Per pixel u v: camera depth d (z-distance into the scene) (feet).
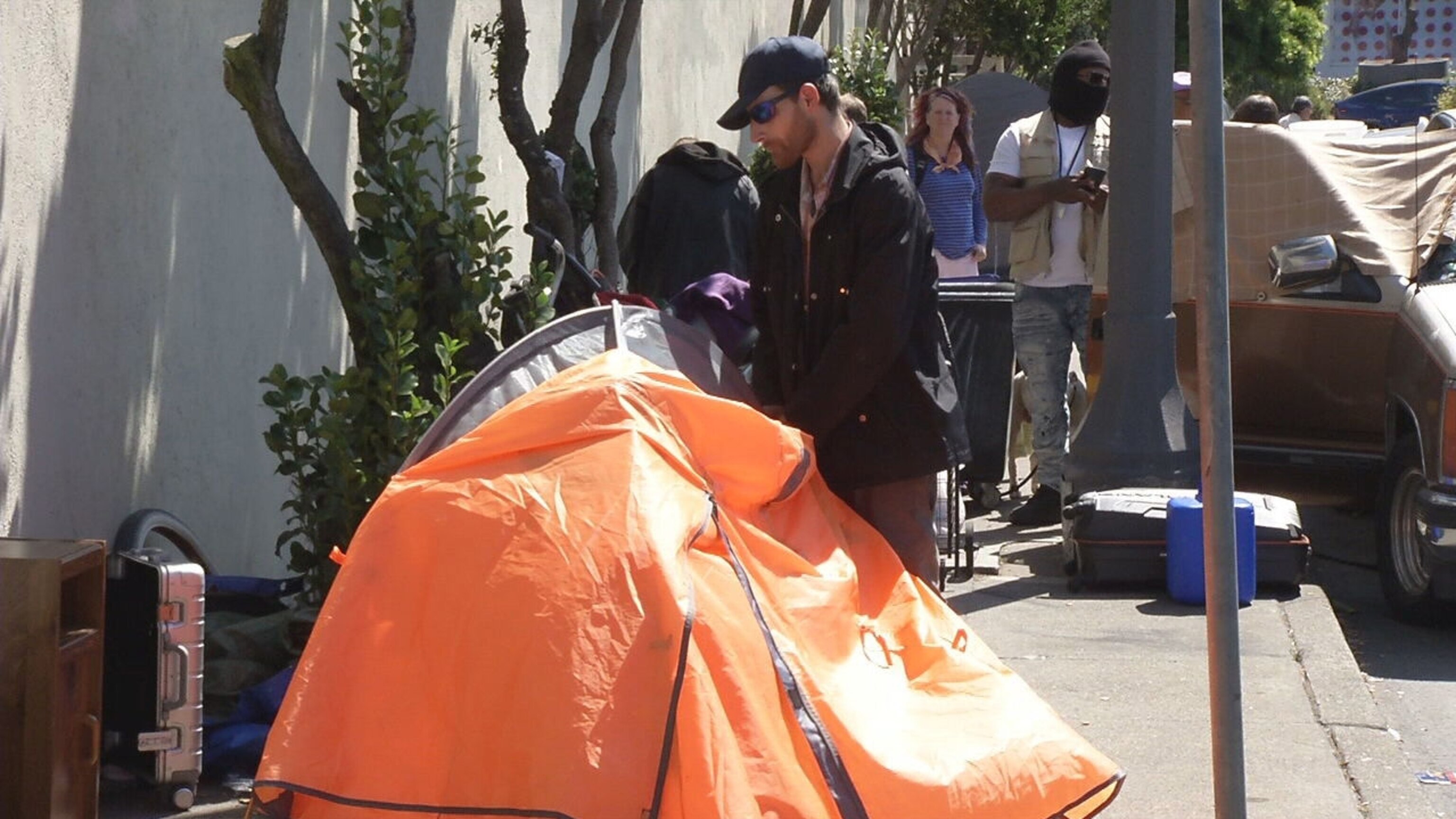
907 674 15.08
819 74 16.96
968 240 40.22
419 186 21.95
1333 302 32.04
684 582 13.30
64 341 18.70
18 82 17.80
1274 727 20.65
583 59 30.42
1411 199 32.27
